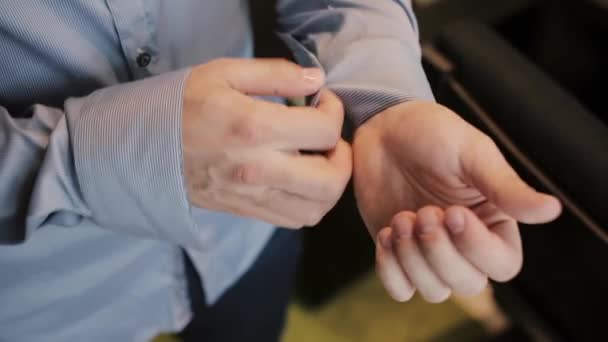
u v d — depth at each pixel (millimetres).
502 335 1230
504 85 867
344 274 1327
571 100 830
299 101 806
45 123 538
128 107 508
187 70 526
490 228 507
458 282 496
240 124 494
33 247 648
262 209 543
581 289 882
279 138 501
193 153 506
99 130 510
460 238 474
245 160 503
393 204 552
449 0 1199
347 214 1354
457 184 520
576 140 789
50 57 573
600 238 778
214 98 499
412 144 532
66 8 556
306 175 514
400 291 527
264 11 911
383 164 557
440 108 546
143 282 784
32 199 519
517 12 1078
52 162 515
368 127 576
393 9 637
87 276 717
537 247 938
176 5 612
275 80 532
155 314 845
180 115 503
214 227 768
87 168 513
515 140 862
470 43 930
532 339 1080
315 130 515
